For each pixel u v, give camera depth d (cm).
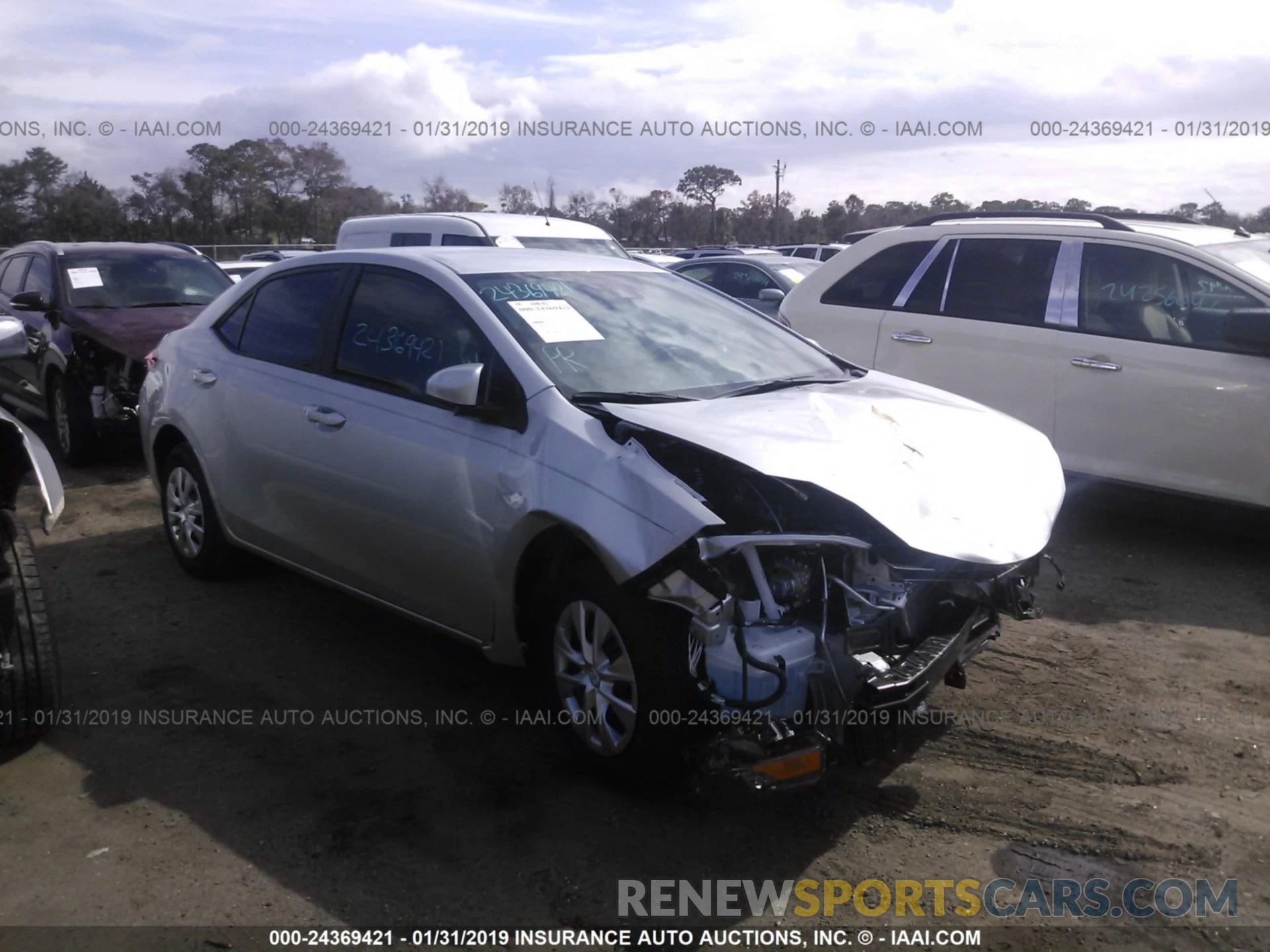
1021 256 670
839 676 322
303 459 447
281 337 486
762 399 392
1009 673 456
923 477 344
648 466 330
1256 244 658
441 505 386
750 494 348
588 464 341
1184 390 593
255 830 339
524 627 381
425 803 354
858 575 331
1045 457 402
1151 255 621
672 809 352
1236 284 588
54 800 357
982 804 356
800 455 332
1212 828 341
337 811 350
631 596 332
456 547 384
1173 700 430
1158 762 381
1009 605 370
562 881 314
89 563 596
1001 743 396
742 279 1214
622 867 321
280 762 381
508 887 312
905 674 326
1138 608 532
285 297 496
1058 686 443
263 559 514
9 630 372
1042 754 387
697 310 476
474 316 403
